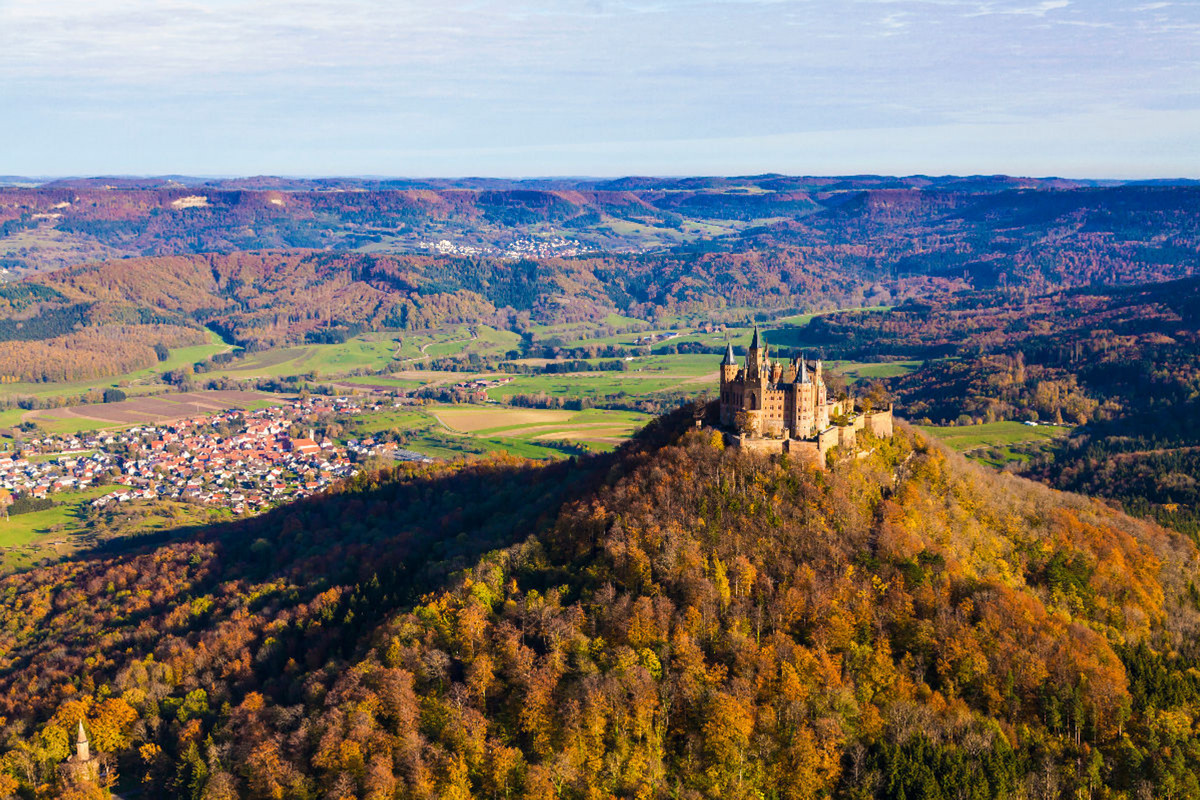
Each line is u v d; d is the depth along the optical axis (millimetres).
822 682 188750
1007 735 183750
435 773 184125
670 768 181000
